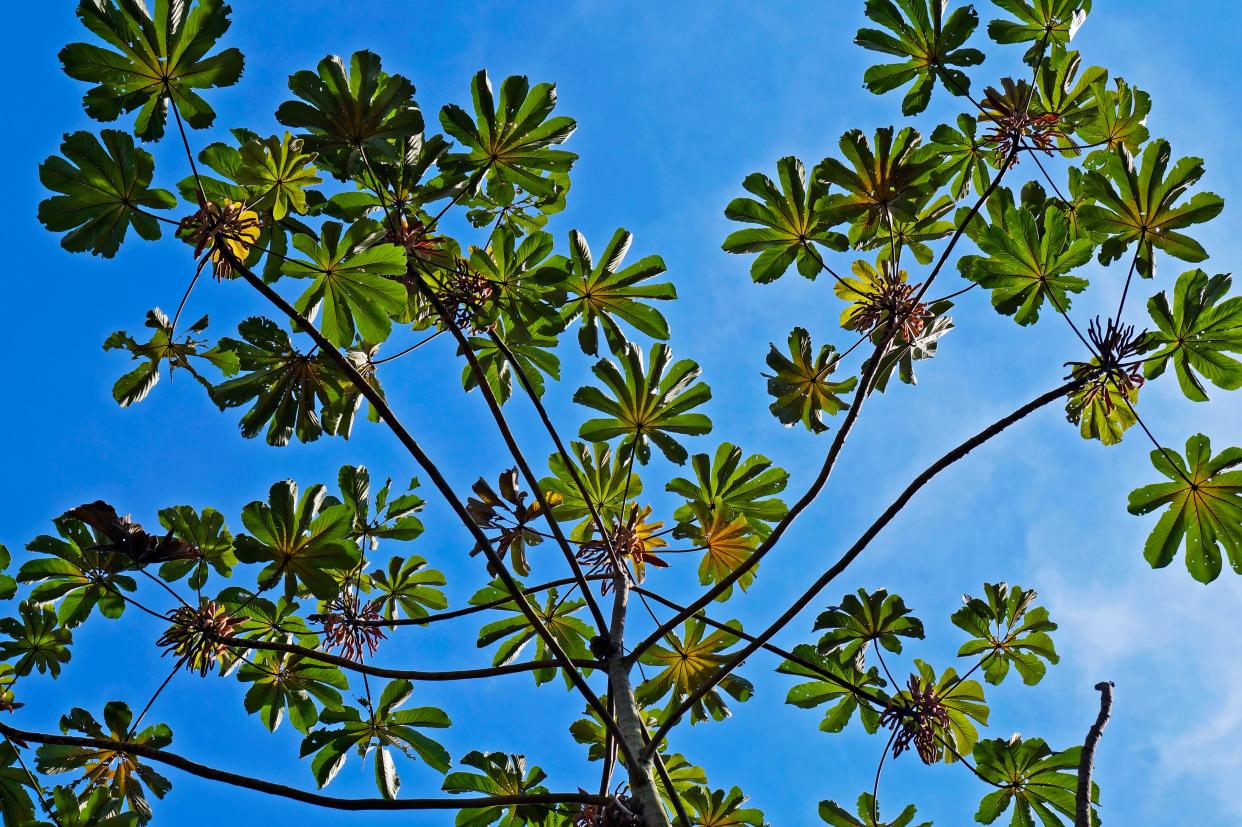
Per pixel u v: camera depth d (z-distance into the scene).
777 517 6.48
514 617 6.60
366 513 6.05
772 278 5.95
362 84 4.88
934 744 5.35
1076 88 5.92
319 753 5.88
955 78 5.55
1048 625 6.43
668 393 6.24
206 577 6.00
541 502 5.14
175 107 4.71
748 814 6.70
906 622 6.23
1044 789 6.16
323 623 5.34
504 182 5.87
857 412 4.82
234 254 4.70
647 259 6.18
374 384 5.66
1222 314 5.14
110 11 4.68
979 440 4.59
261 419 5.47
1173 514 5.44
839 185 5.61
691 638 6.40
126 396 5.91
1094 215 5.58
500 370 6.29
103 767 5.82
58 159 4.83
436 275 5.59
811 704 6.41
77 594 6.05
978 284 5.45
